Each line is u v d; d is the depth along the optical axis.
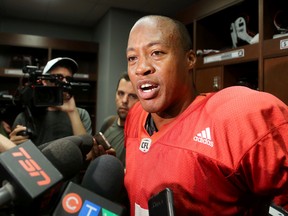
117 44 3.81
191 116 0.72
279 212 0.87
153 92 0.70
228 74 2.45
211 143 0.64
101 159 0.66
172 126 0.74
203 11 2.67
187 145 0.67
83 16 4.13
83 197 0.48
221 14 2.65
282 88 1.94
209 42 2.83
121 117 1.66
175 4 3.65
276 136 0.60
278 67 1.97
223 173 0.62
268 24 2.12
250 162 0.60
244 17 2.39
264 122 0.61
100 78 4.13
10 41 3.77
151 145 0.75
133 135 0.85
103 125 1.98
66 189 0.49
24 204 0.44
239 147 0.61
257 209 0.72
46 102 1.44
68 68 1.78
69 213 0.47
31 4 3.70
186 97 0.76
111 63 3.78
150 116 0.83
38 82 1.44
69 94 1.60
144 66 0.68
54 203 0.50
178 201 0.65
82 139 0.67
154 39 0.68
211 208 0.65
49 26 4.42
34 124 1.44
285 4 2.18
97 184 0.61
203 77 2.64
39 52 4.32
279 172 0.60
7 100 1.75
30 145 0.48
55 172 0.45
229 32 2.88
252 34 2.33
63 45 4.01
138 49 0.70
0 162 0.44
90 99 4.41
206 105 0.71
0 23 4.16
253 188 0.64
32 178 0.43
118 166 0.67
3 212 0.44
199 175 0.64
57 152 0.55
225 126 0.63
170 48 0.69
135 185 0.74
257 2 2.37
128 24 3.88
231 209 0.66
